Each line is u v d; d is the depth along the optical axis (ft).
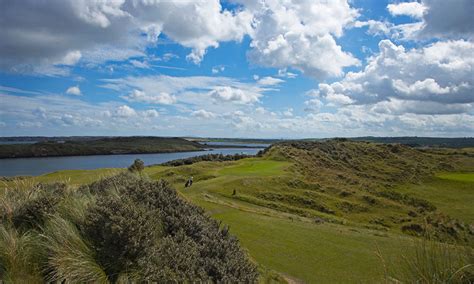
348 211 122.31
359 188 165.78
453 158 293.84
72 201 20.48
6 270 14.05
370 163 260.01
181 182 132.26
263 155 240.53
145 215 18.92
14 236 15.79
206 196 95.20
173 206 22.95
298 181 145.18
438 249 11.57
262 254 43.80
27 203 19.07
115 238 15.92
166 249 17.30
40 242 15.89
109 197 19.39
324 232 60.54
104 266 15.46
